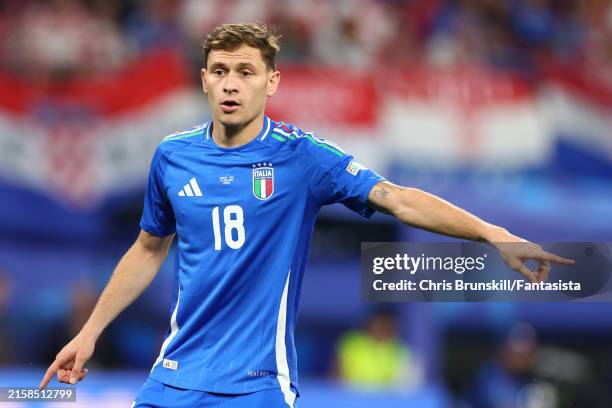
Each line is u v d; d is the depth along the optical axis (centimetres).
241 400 1223
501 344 3956
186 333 1262
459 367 4147
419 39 4247
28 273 3681
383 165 3822
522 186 4041
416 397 2922
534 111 4166
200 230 1264
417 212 1216
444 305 3988
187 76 3812
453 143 3962
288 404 1234
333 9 4112
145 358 3912
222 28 1272
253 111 1259
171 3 3944
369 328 3672
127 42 3806
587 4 4541
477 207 3638
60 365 1299
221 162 1270
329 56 4050
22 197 3622
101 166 3703
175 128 3762
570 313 4125
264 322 1242
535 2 4466
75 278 3731
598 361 4147
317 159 1261
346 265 4169
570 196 3969
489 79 4116
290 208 1257
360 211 1268
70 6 3766
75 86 3709
